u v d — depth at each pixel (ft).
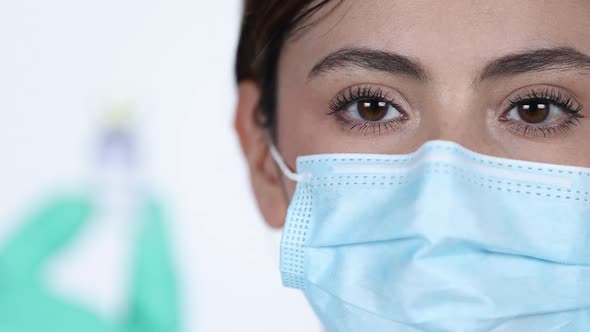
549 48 4.51
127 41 12.35
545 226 4.61
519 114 4.66
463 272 4.51
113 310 8.01
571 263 4.61
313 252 4.97
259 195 5.97
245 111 6.05
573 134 4.66
